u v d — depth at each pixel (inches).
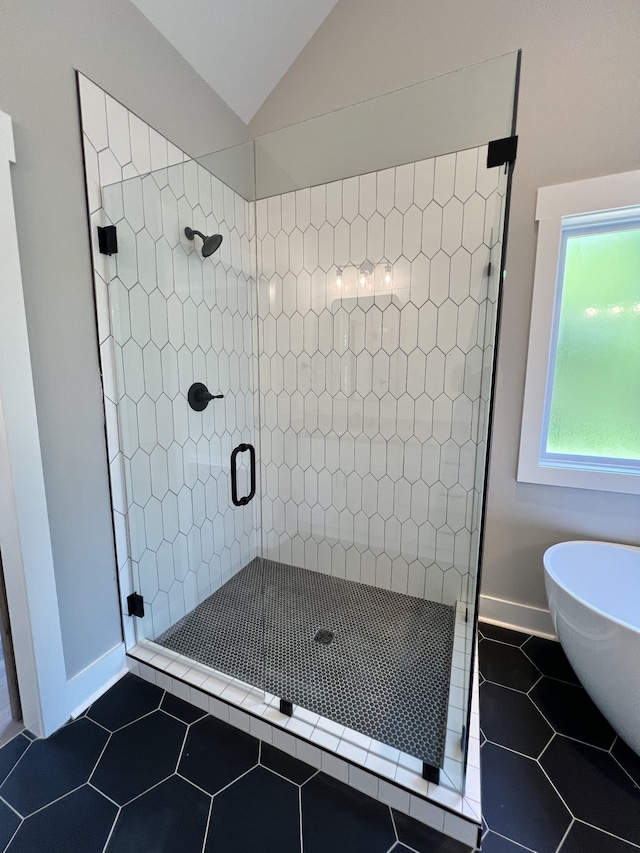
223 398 76.1
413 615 70.7
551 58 56.9
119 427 56.6
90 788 43.6
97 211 50.8
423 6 64.1
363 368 74.7
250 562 87.4
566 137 57.4
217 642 63.6
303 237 74.9
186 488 69.6
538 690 56.8
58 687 50.6
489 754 47.2
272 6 63.8
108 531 56.5
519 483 67.4
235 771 45.6
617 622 43.5
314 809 41.5
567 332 65.2
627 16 52.5
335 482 80.7
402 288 69.1
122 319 55.4
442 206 63.3
